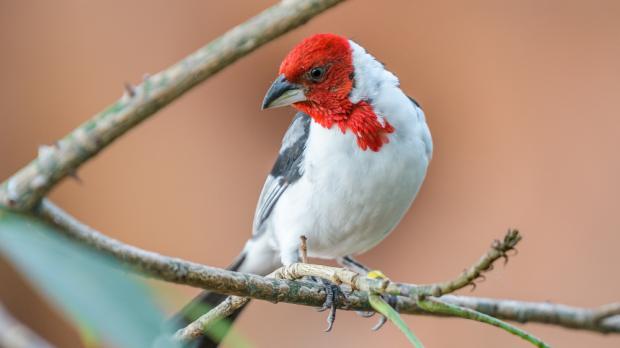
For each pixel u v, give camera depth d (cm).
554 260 1070
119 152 1108
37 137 1105
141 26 1148
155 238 1093
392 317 400
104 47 1138
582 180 1100
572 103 1130
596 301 1044
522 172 1110
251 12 1146
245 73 1125
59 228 334
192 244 1094
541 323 693
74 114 1113
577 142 1118
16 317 1005
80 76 1126
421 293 388
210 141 1120
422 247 1085
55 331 1014
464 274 364
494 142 1127
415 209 1099
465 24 1150
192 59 363
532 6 1152
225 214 1104
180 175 1110
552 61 1141
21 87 1116
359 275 436
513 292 1062
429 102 1141
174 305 194
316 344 1046
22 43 1126
